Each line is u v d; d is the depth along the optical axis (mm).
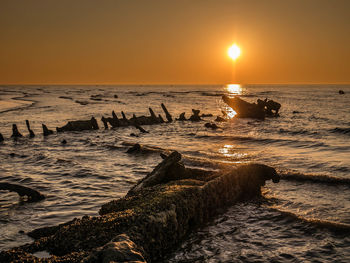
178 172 8406
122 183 10289
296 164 12602
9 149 17719
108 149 16984
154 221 5344
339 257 5297
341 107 49594
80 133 25125
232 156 14531
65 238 5066
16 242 5973
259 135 21641
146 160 13945
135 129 27500
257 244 5863
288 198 8523
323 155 14367
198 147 17375
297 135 21469
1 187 8570
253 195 8672
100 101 74562
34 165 13227
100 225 5215
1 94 118500
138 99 84938
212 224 6785
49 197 8883
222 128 26500
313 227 6480
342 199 8336
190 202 6344
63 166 12859
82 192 9320
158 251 5312
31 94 120938
